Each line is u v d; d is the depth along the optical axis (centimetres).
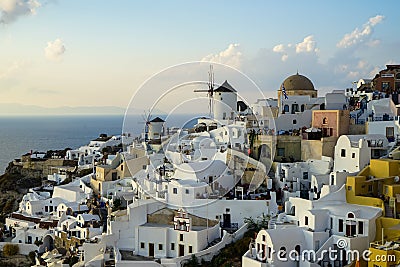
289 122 7556
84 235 6900
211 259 5534
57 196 8775
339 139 6191
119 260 5691
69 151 11506
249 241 5441
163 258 5703
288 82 8788
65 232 7231
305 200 5216
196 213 6081
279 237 4759
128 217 6312
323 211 4978
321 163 6469
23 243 7731
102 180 8312
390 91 8275
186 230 5822
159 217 6225
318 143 6762
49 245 7662
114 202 7344
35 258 7281
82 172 9806
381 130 6544
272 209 5878
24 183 10725
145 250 5981
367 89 8762
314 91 8719
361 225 4791
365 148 5972
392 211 5003
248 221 5838
